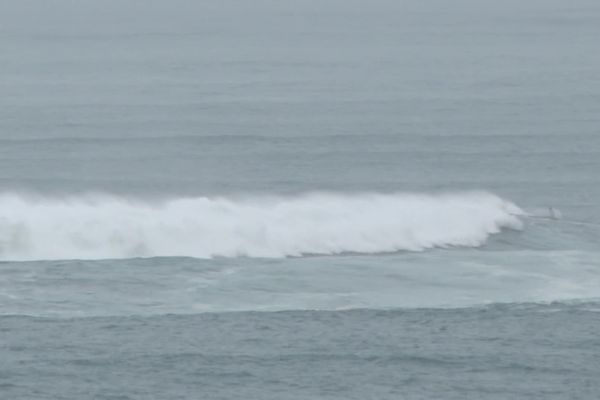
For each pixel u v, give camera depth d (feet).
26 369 398.01
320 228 557.74
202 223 546.26
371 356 413.39
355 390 387.14
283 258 532.73
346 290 486.38
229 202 600.39
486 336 432.25
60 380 390.42
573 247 570.46
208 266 512.22
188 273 501.97
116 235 536.83
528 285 494.18
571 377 397.80
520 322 445.78
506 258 538.47
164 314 452.35
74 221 539.70
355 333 434.71
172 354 412.16
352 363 407.85
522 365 406.82
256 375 397.39
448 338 430.20
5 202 602.85
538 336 431.84
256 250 541.34
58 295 471.21
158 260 517.14
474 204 618.85
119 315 450.30
